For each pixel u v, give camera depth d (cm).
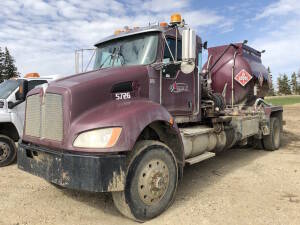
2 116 700
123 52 520
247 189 513
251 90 827
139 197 377
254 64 847
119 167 352
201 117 596
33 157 412
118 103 406
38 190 511
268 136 862
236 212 414
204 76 746
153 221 388
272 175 600
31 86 788
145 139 429
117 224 382
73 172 350
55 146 379
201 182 556
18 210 425
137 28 531
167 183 412
